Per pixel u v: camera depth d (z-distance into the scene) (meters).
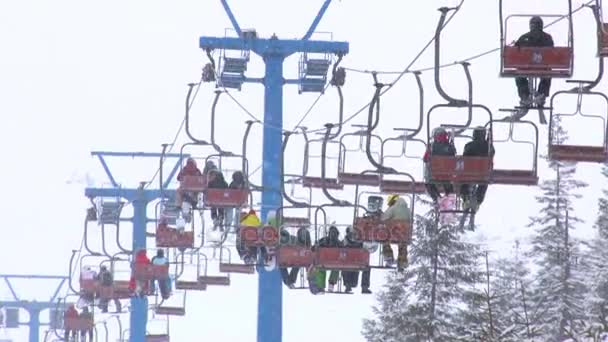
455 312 121.81
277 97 95.06
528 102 57.06
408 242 74.44
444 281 122.81
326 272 81.81
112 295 126.44
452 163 61.16
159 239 111.12
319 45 93.75
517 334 89.94
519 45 55.56
